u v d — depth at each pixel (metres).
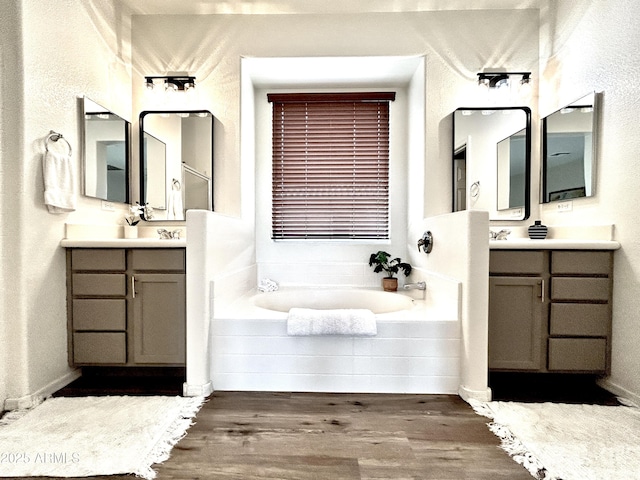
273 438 1.53
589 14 2.24
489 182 2.71
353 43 2.68
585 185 2.25
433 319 1.96
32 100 1.85
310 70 2.87
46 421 1.64
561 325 2.04
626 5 1.95
